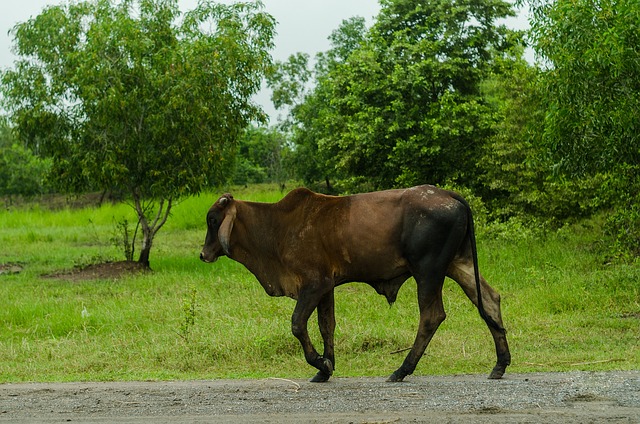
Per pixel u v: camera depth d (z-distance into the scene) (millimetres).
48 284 16922
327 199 8500
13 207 44406
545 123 14133
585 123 12680
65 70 18688
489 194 22734
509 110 21141
